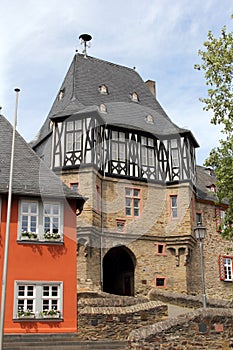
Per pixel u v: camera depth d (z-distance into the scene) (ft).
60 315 50.85
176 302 64.18
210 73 48.21
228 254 89.20
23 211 53.42
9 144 58.49
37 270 51.75
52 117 78.43
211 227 88.48
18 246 51.85
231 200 46.62
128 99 90.53
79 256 70.28
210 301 57.88
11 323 49.01
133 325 47.37
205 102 48.44
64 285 52.24
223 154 47.19
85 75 89.56
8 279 50.37
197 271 82.58
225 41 48.19
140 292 76.54
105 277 85.30
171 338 38.50
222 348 39.50
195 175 87.66
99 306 52.54
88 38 96.27
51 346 43.14
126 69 97.50
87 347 43.47
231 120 47.42
